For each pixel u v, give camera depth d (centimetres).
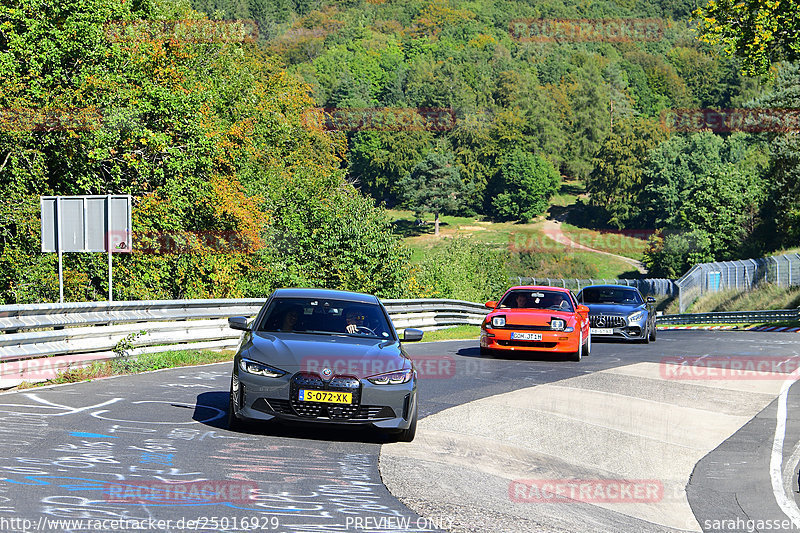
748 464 1625
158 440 1466
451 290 8250
